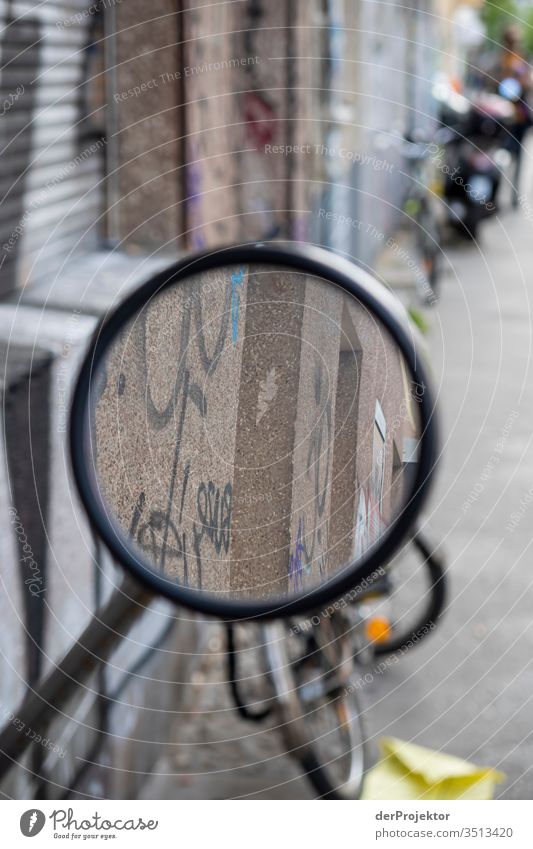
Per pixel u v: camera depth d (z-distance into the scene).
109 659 2.25
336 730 2.62
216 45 3.63
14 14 2.21
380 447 0.80
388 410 0.80
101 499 0.80
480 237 10.30
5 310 2.05
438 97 11.90
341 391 0.81
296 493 0.81
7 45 2.18
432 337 6.80
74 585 2.12
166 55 2.90
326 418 0.81
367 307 0.79
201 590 0.81
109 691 2.25
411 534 0.78
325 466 0.81
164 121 2.92
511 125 11.19
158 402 0.81
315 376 0.81
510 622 3.46
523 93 11.55
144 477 0.81
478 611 3.53
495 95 11.27
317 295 0.81
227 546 0.81
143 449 0.81
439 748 2.80
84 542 2.17
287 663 2.47
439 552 3.29
